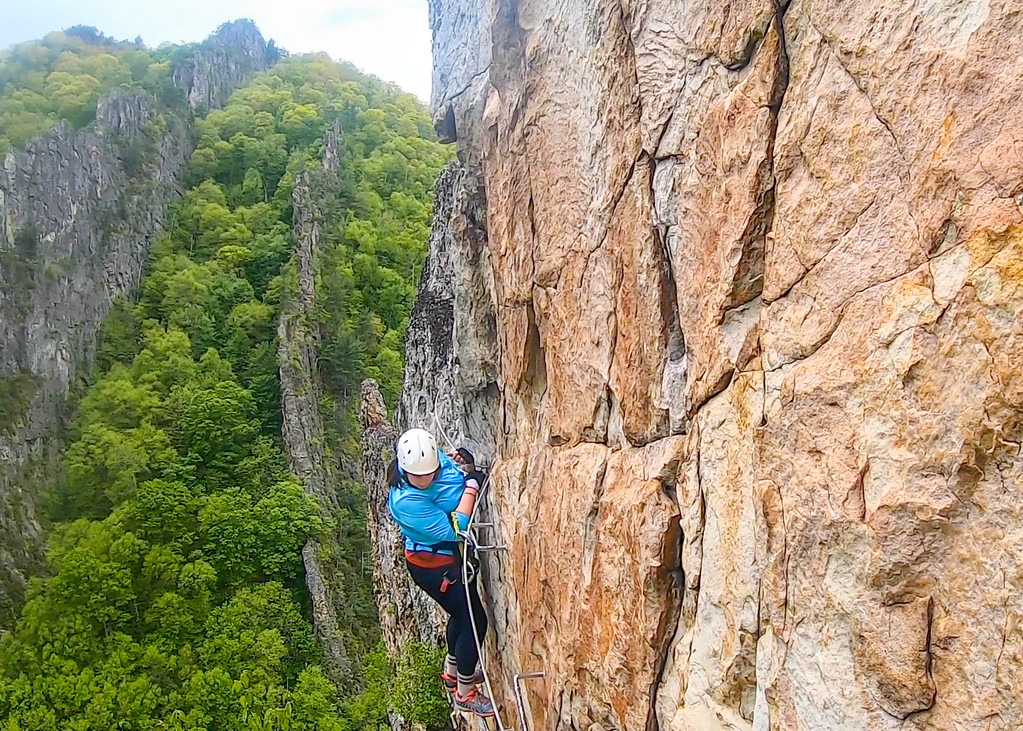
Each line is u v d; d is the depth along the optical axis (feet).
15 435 131.23
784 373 9.48
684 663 12.23
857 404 8.40
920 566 7.72
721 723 11.02
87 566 98.27
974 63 7.43
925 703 7.64
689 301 12.07
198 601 101.86
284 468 131.75
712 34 11.21
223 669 89.04
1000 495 7.05
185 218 195.42
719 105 11.10
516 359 19.86
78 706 83.87
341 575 112.88
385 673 51.85
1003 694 6.93
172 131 211.82
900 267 8.15
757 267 10.64
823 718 8.71
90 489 126.52
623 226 13.82
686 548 12.21
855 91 8.80
